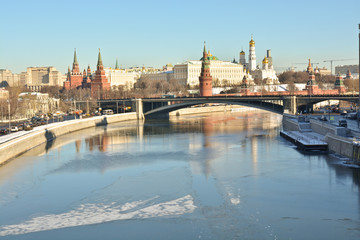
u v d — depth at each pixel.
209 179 111.19
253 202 91.94
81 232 79.69
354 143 122.31
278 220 82.06
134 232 78.94
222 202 92.38
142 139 188.38
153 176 115.75
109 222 83.62
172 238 76.00
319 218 82.50
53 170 124.75
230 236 75.94
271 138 183.00
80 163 134.25
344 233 76.00
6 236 78.75
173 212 87.62
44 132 183.75
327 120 194.12
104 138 194.25
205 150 154.12
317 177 109.31
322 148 144.38
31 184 109.81
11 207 92.75
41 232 80.12
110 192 101.75
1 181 112.88
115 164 132.12
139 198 96.88
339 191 97.44
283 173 114.44
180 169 123.31
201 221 82.62
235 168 122.50
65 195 100.31
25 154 150.88
